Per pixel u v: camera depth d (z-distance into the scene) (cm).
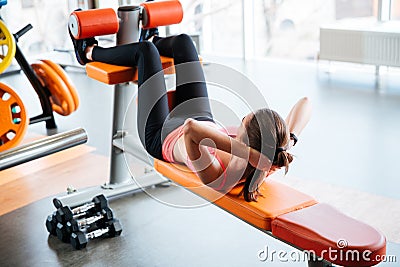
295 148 363
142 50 255
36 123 443
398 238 255
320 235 182
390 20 505
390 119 401
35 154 163
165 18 297
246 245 261
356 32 498
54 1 625
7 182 338
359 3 509
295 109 221
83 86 529
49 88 423
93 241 268
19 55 406
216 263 247
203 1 591
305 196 207
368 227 187
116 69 267
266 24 568
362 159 341
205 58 593
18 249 264
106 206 275
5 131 358
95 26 277
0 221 292
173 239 268
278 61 572
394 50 482
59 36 637
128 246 263
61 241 270
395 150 350
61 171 351
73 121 440
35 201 312
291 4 545
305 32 546
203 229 277
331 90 475
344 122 402
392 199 291
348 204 288
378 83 488
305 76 519
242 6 569
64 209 266
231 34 589
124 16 290
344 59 513
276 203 202
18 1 612
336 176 321
